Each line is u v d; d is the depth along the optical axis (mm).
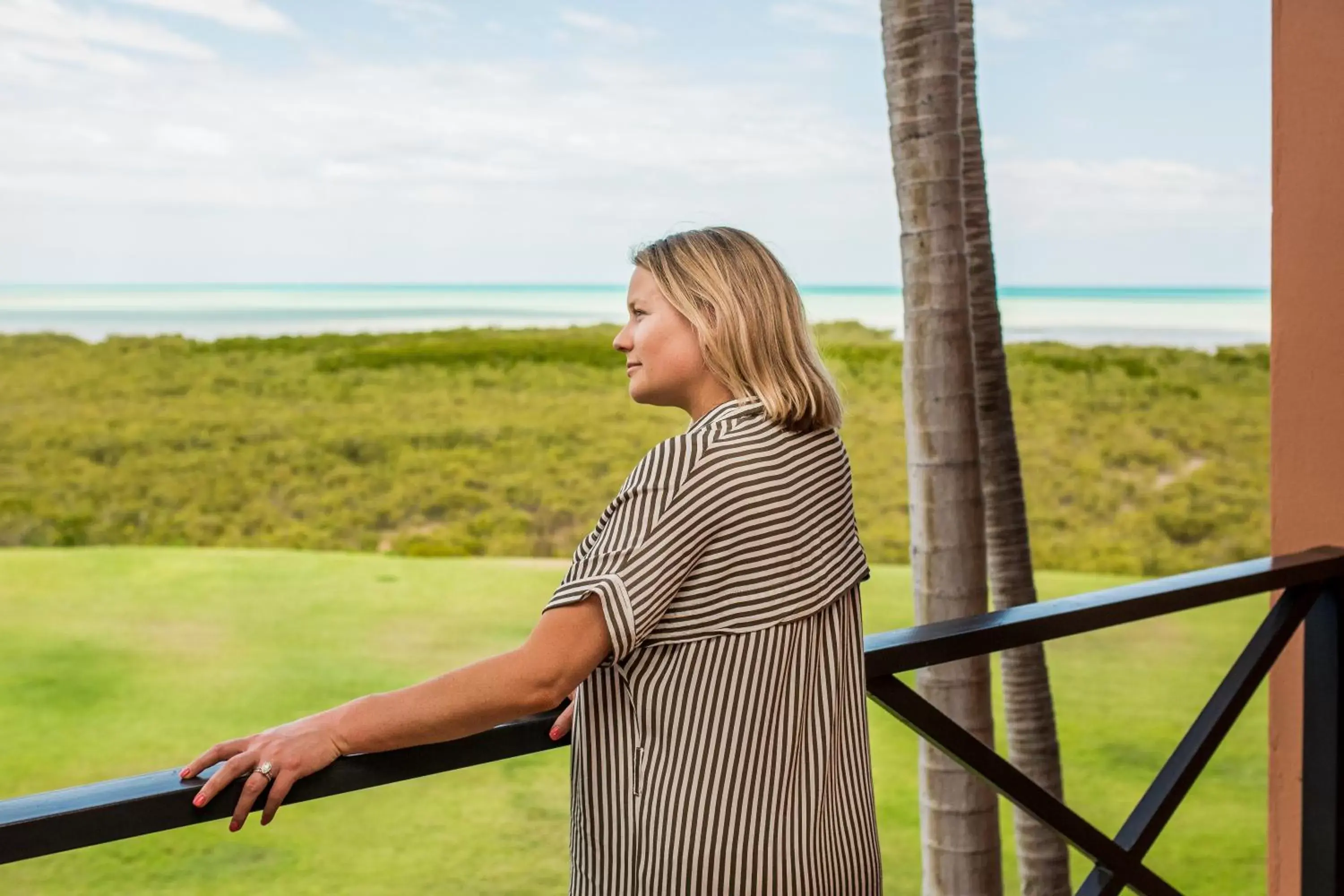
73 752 13367
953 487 2707
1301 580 2209
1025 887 3707
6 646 17359
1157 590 1986
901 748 12695
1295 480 2600
